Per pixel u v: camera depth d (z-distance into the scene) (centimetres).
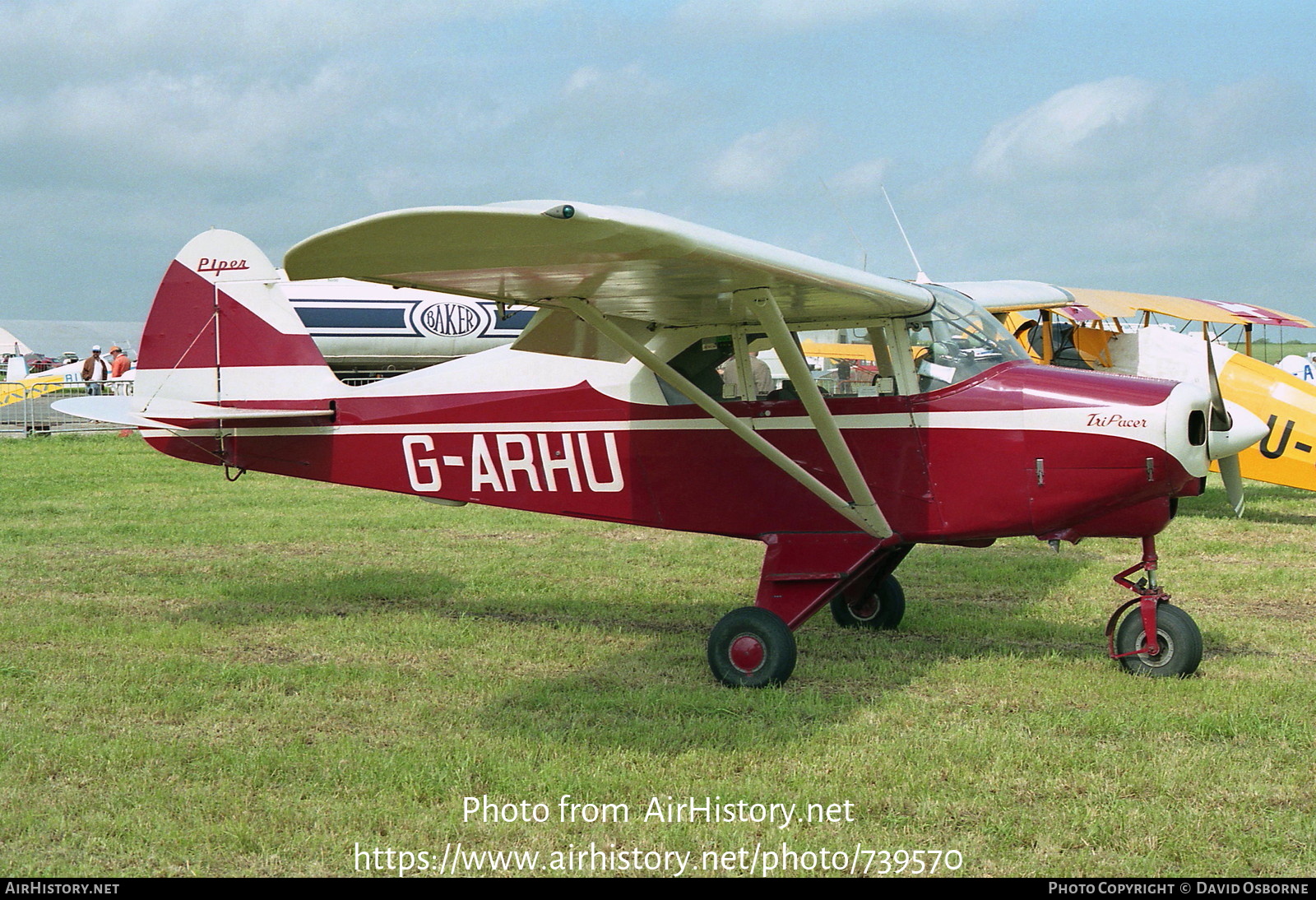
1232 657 539
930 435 516
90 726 435
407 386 615
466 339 2345
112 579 737
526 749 407
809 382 466
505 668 525
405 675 510
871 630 614
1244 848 325
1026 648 568
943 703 465
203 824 343
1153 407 481
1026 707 459
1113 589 713
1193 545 880
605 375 568
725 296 463
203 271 648
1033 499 501
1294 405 994
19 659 530
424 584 720
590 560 820
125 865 320
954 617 630
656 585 733
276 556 838
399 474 618
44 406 2258
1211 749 404
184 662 525
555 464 582
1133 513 500
